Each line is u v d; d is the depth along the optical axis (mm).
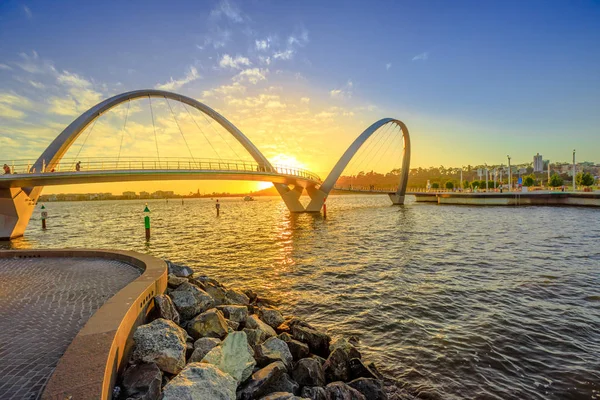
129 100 46938
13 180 29266
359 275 14500
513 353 7191
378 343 7836
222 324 6445
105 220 56969
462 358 7020
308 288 12680
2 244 28219
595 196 56250
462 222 37625
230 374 4613
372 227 35000
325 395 5035
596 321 8867
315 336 7172
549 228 29703
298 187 60719
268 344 6176
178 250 22594
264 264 17438
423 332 8367
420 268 15609
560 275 13719
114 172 33656
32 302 6578
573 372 6410
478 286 12367
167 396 3648
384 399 5387
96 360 3621
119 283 7984
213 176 42562
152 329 5148
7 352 4406
